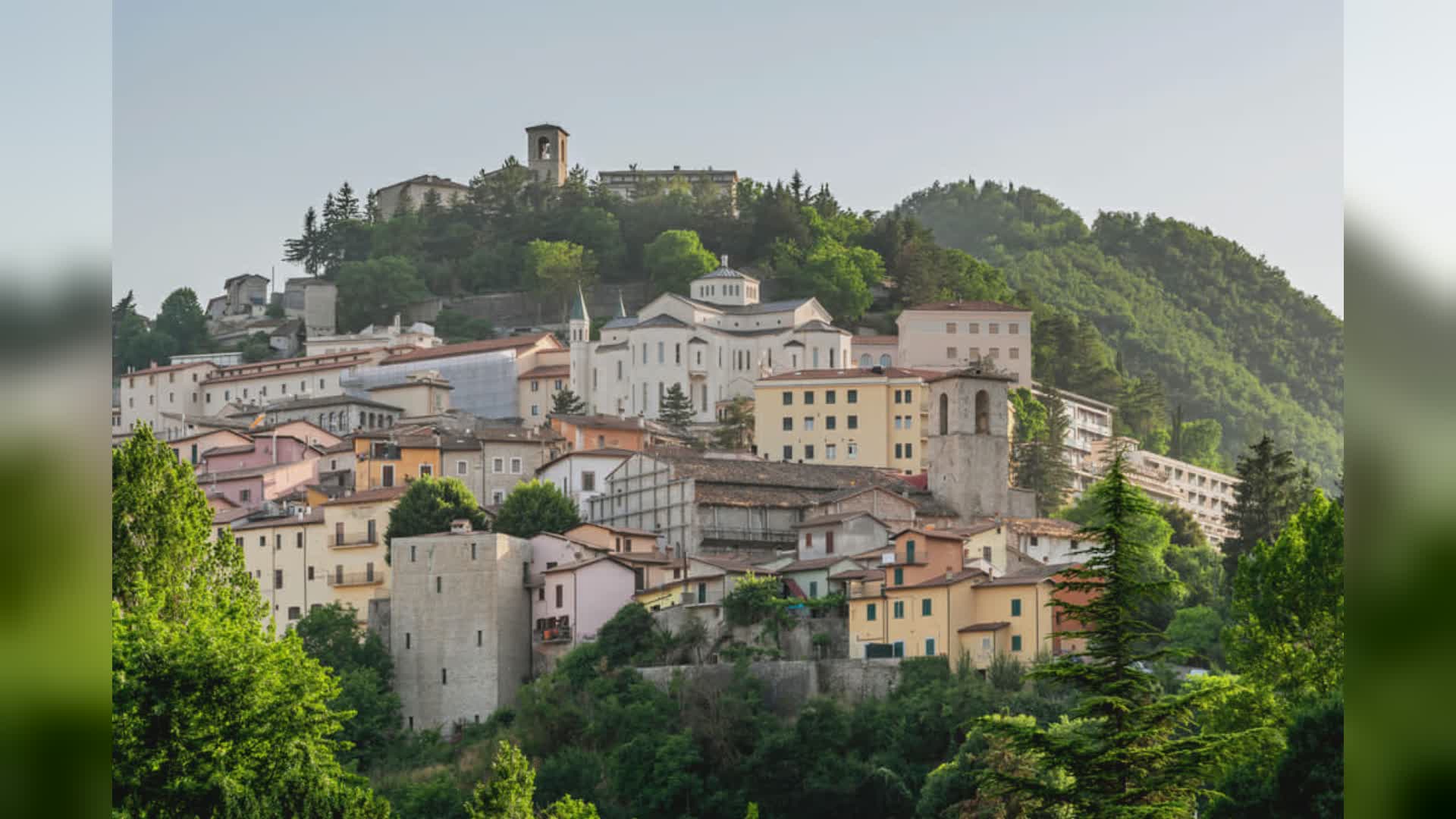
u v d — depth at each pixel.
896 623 141.12
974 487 179.50
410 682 162.00
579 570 162.00
